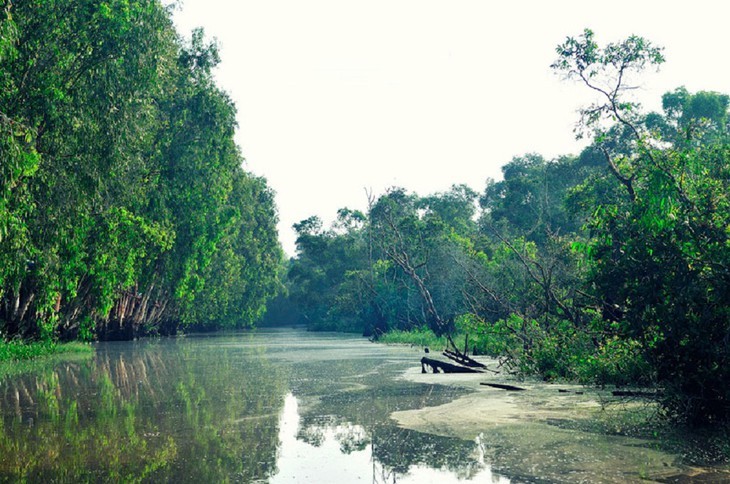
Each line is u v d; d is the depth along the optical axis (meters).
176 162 35.69
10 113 20.47
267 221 76.44
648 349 10.95
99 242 28.34
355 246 69.50
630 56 17.84
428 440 9.47
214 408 12.77
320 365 23.62
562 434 9.65
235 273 62.94
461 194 80.69
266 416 11.78
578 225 51.09
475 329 28.73
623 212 12.87
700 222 10.80
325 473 7.68
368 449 8.95
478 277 33.69
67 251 25.89
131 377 19.27
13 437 9.86
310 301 77.75
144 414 12.03
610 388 14.81
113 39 22.52
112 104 23.12
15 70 20.50
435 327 40.09
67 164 22.81
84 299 34.91
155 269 41.91
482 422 10.81
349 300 57.47
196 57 37.25
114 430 10.44
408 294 48.47
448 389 15.62
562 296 21.92
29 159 16.50
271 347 37.47
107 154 23.56
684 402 10.15
